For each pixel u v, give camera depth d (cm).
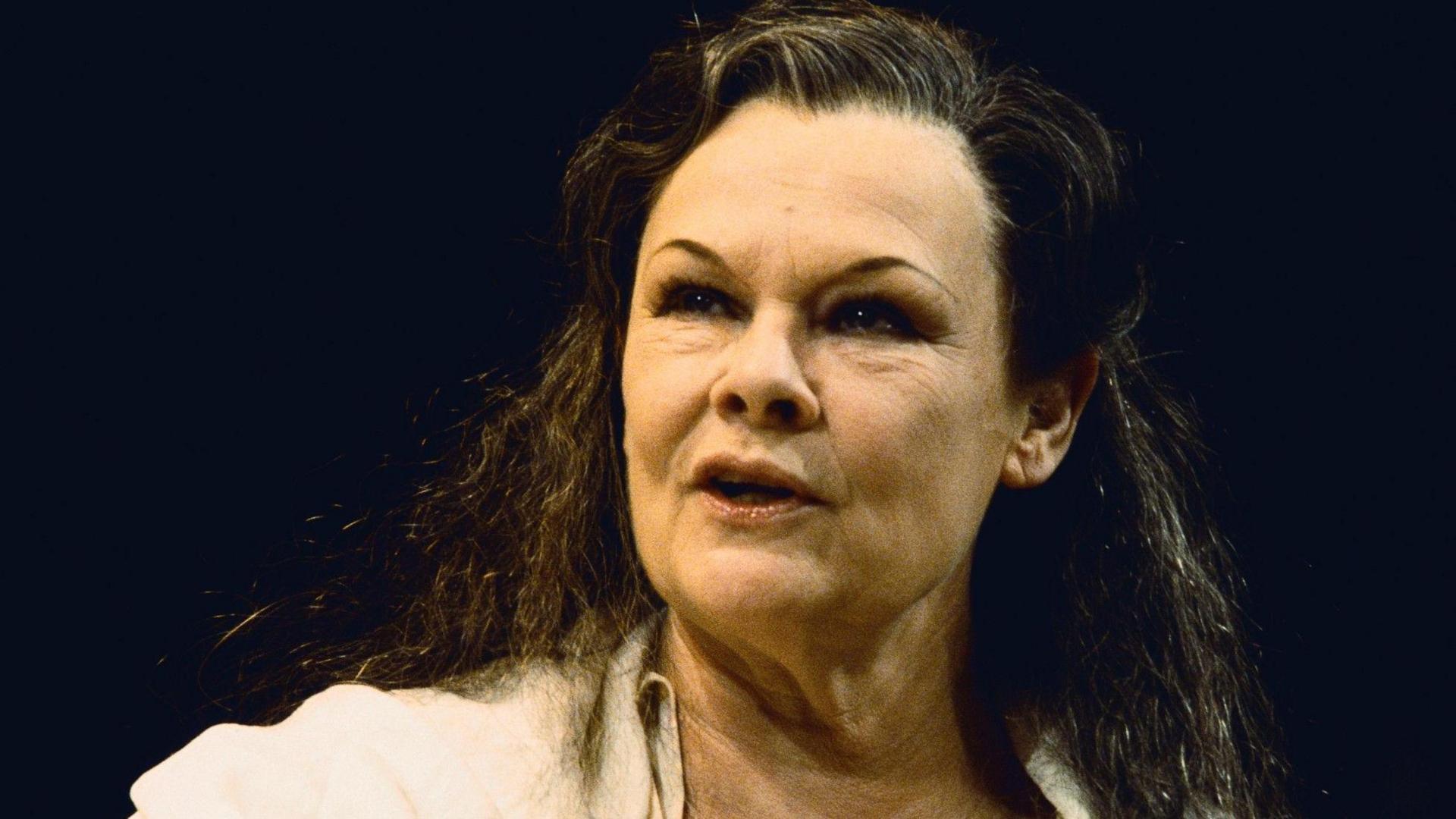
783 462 514
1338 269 943
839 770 568
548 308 710
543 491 629
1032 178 571
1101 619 642
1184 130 935
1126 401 664
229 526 928
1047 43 902
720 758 566
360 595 655
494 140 934
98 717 911
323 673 637
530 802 549
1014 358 573
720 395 516
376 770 539
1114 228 600
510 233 932
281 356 938
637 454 538
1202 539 682
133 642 918
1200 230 943
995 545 630
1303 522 932
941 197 547
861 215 532
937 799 583
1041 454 595
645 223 577
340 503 922
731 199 536
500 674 596
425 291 938
